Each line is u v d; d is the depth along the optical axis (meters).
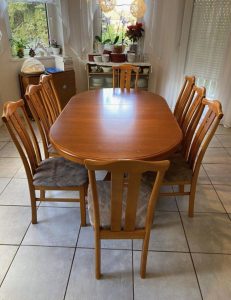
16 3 3.24
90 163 0.92
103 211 1.31
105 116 1.80
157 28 3.59
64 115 1.81
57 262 1.49
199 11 3.31
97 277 1.40
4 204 1.94
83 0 3.45
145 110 1.95
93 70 3.65
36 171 1.67
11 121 1.43
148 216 1.19
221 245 1.63
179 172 1.67
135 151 1.32
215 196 2.08
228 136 3.21
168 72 3.80
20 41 3.44
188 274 1.44
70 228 1.74
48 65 3.76
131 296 1.32
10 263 1.48
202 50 3.47
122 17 2.94
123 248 1.60
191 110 1.89
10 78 3.42
